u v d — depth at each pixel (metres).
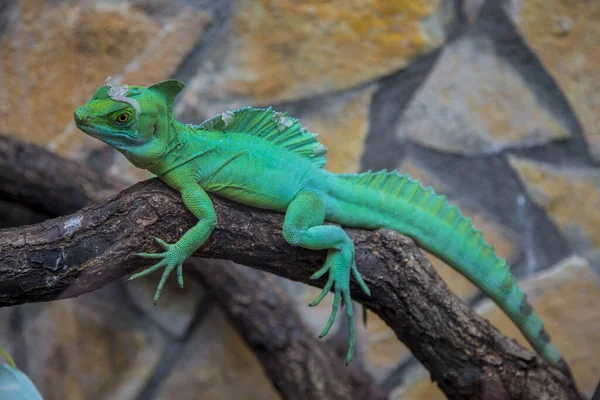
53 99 1.54
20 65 1.53
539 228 1.55
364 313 1.34
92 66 1.54
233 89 1.54
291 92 1.55
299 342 1.48
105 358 1.56
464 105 1.55
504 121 1.55
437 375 1.32
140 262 1.21
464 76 1.54
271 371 1.48
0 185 1.46
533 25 1.53
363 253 1.27
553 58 1.53
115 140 1.19
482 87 1.54
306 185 1.26
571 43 1.53
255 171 1.24
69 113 1.54
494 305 1.55
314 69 1.54
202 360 1.57
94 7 1.53
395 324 1.30
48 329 1.55
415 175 1.55
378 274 1.27
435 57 1.55
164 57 1.54
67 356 1.55
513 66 1.54
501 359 1.30
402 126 1.55
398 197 1.31
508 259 1.55
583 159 1.54
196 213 1.21
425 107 1.55
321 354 1.49
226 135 1.25
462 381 1.30
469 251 1.32
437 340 1.29
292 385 1.46
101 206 1.21
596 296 1.54
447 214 1.32
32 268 1.18
